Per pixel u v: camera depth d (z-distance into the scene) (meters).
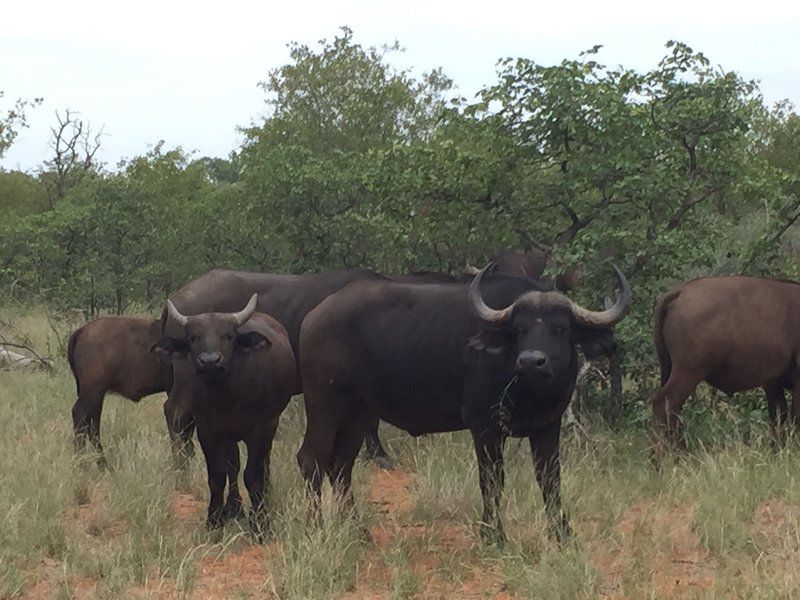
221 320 7.76
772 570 6.32
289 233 14.30
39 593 6.50
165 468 9.13
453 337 7.43
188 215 18.73
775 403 9.96
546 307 6.93
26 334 17.34
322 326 7.87
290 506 7.89
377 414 7.90
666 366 9.85
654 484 8.57
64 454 9.33
